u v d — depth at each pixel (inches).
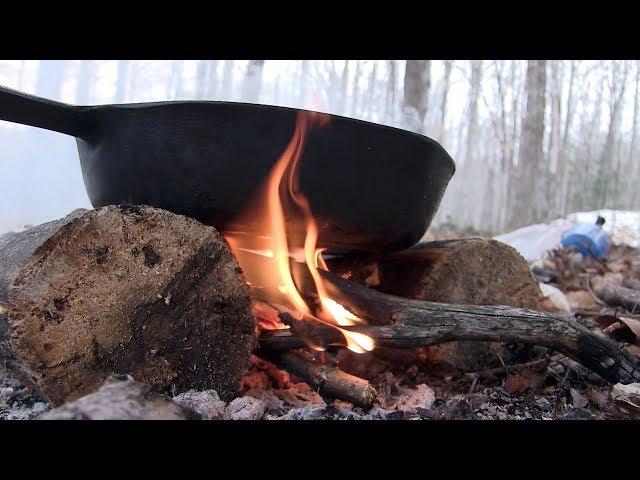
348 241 49.3
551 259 122.6
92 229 39.0
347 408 44.9
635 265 119.0
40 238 39.2
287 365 48.0
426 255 59.4
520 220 292.0
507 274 62.0
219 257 42.9
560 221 152.3
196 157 41.6
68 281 38.0
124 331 40.1
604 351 48.6
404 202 47.8
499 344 60.0
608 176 439.8
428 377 57.2
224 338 43.7
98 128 43.0
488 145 536.4
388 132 44.4
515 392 51.4
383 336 47.1
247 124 41.1
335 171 43.6
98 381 39.3
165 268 41.2
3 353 42.1
